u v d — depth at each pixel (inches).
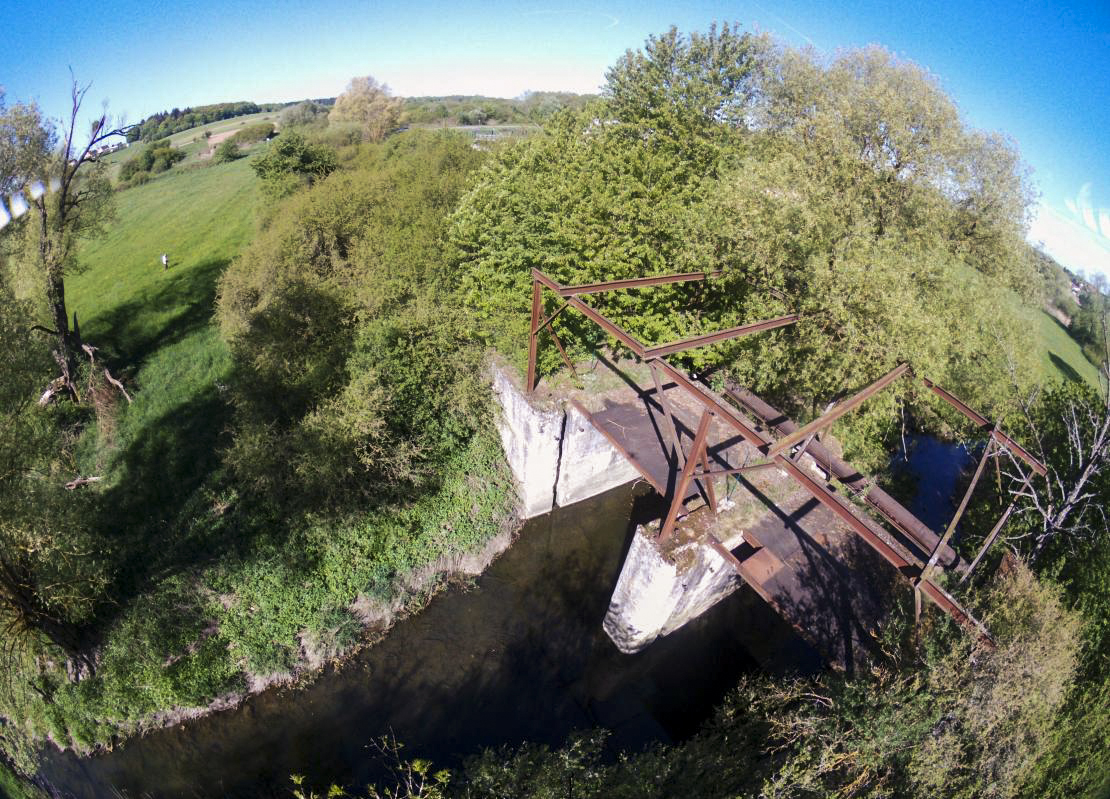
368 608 699.4
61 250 796.0
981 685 405.4
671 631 706.2
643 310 765.3
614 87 976.9
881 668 475.5
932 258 759.7
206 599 660.7
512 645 698.8
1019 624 451.2
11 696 592.7
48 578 561.3
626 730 618.8
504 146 933.2
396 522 754.8
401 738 605.6
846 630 533.0
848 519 435.5
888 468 907.4
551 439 762.8
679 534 593.6
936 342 657.6
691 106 904.3
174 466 775.7
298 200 1027.9
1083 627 492.7
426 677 660.7
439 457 822.5
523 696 649.6
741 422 461.1
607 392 770.8
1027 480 597.3
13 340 562.9
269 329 789.9
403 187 1039.0
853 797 401.7
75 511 579.2
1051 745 410.0
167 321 1036.5
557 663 684.7
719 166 859.4
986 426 531.5
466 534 783.1
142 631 627.2
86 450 789.2
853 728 433.4
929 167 873.5
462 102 3417.8
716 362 789.2
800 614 539.8
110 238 1315.2
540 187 780.6
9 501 506.0
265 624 658.8
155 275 1163.3
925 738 407.5
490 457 857.5
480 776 475.2
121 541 687.7
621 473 896.3
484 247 782.5
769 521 625.6
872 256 698.8
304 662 655.8
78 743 585.0
